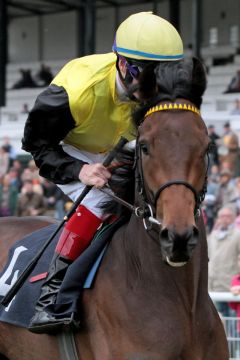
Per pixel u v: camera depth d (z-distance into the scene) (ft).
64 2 134.72
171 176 13.84
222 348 15.79
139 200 15.29
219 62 129.70
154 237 15.05
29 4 143.64
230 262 32.58
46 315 15.87
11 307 17.54
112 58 16.49
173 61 15.69
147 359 14.88
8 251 19.30
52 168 16.56
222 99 103.91
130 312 15.16
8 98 129.39
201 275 15.65
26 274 16.88
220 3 135.54
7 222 20.42
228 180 50.96
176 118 14.33
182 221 13.44
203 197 14.57
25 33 154.92
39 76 131.75
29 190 55.57
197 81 14.82
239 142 61.52
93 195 16.56
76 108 16.02
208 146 14.26
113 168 16.19
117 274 15.72
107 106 16.34
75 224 16.56
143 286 15.30
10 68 149.07
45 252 17.67
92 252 16.24
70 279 16.01
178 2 131.64
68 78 16.37
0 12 117.19
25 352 17.61
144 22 15.80
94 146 17.06
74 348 16.21
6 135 73.87
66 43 149.48
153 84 14.82
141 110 14.94
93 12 104.78
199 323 15.35
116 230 16.62
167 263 13.91
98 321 15.65
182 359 15.21
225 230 33.27
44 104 16.10
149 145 14.26
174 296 15.14
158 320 14.98
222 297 27.17
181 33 137.49
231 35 134.51
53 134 16.53
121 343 15.15
